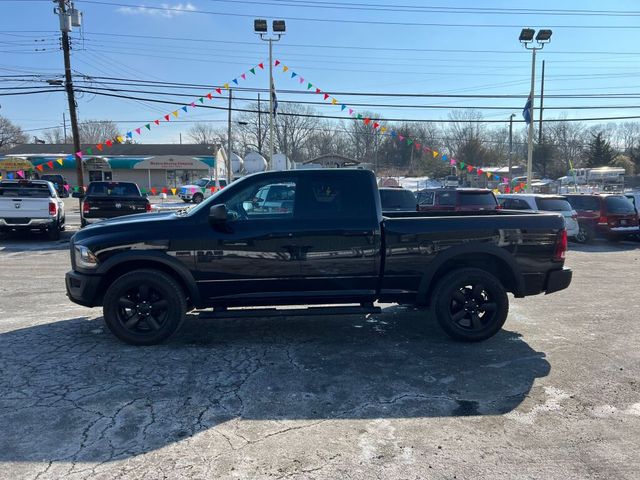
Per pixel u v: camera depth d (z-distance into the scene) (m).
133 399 3.94
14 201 14.34
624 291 8.35
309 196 5.25
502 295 5.31
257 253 5.10
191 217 5.17
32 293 7.89
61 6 20.47
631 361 4.89
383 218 5.35
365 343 5.39
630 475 2.98
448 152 65.38
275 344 5.33
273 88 24.31
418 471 3.00
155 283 5.07
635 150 64.88
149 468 3.01
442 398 4.02
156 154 52.31
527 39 23.05
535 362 4.84
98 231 5.18
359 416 3.71
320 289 5.25
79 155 21.56
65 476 2.92
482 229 5.31
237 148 74.75
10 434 3.39
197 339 5.46
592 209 15.68
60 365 4.64
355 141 80.44
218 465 3.05
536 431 3.50
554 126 73.31
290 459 3.13
